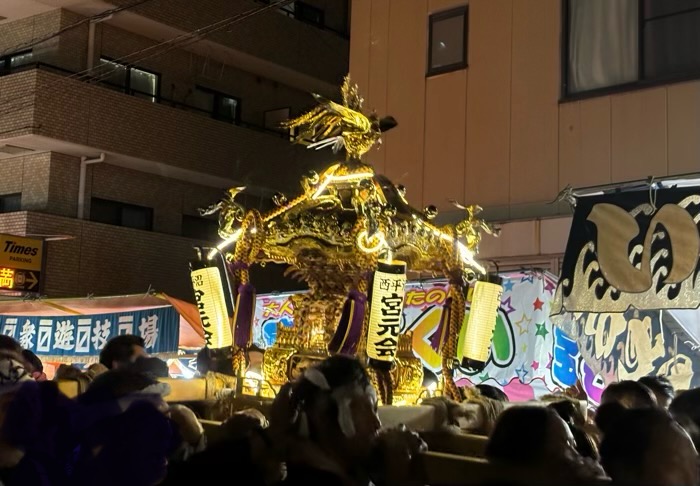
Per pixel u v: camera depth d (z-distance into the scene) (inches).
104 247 693.3
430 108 494.9
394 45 516.1
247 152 770.2
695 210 295.3
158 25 711.7
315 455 129.0
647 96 418.3
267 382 213.0
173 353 445.1
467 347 231.3
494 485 126.2
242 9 767.1
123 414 128.6
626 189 386.0
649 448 125.5
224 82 795.4
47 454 127.8
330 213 212.8
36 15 698.2
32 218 651.5
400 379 219.6
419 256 231.3
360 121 215.3
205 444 153.1
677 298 289.4
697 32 413.4
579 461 129.3
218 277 211.9
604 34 440.8
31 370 200.4
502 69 470.6
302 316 220.4
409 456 134.6
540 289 366.3
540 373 359.6
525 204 450.6
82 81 673.6
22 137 637.3
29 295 638.5
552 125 447.8
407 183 495.5
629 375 334.3
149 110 704.4
